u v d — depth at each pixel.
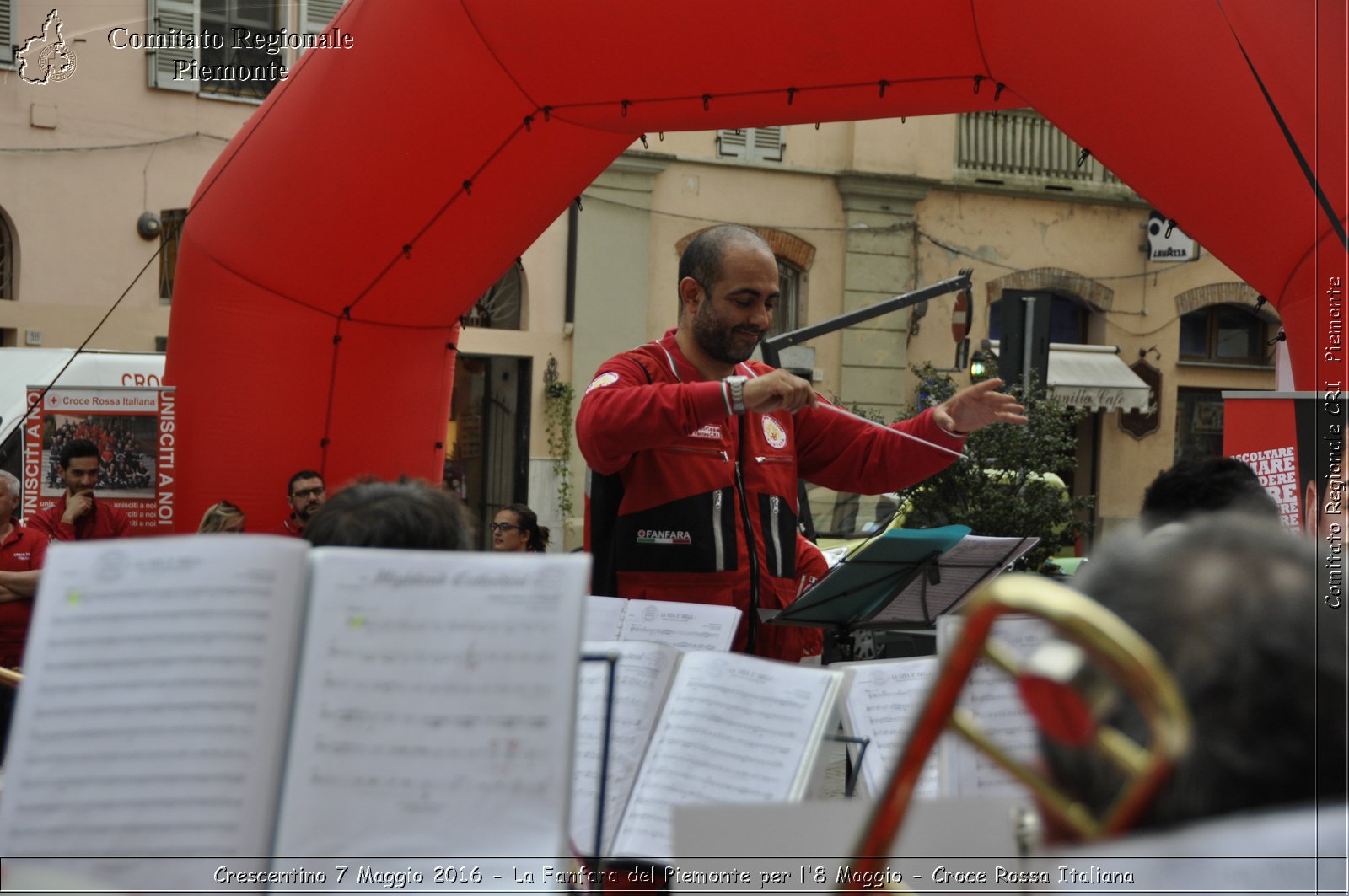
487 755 1.37
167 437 6.18
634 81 4.86
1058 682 0.83
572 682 1.39
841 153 15.92
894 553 3.19
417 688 1.39
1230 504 2.69
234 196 5.73
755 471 3.39
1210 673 0.82
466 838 1.36
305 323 5.94
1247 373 17.45
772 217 15.72
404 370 6.22
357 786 1.37
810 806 1.38
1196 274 17.09
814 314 15.89
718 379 3.48
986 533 8.72
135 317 12.99
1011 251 16.55
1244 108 3.65
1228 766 0.81
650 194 15.28
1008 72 4.30
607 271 15.17
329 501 1.95
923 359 16.19
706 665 2.14
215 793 1.34
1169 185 3.96
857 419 3.56
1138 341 17.03
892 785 0.98
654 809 2.04
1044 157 16.62
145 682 1.36
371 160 5.36
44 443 6.62
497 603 1.41
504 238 5.78
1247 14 3.59
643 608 2.77
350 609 1.41
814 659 3.63
